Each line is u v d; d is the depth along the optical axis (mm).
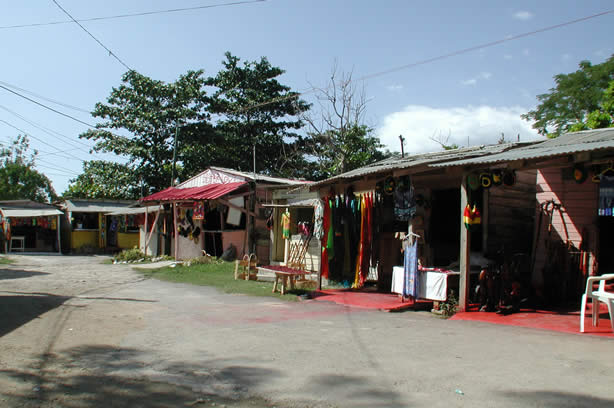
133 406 4180
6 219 26328
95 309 9062
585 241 10562
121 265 19469
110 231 31062
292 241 17109
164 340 6672
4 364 5359
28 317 8070
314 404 4211
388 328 7578
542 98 28594
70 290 11789
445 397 4309
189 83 31672
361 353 5906
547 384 4602
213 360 5637
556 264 10391
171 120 30562
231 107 32500
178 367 5355
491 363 5379
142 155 29984
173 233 21484
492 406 4070
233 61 34062
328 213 12805
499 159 8625
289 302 10438
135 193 32281
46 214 27000
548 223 11266
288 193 18250
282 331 7293
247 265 14531
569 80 27141
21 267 18047
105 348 6188
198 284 13453
